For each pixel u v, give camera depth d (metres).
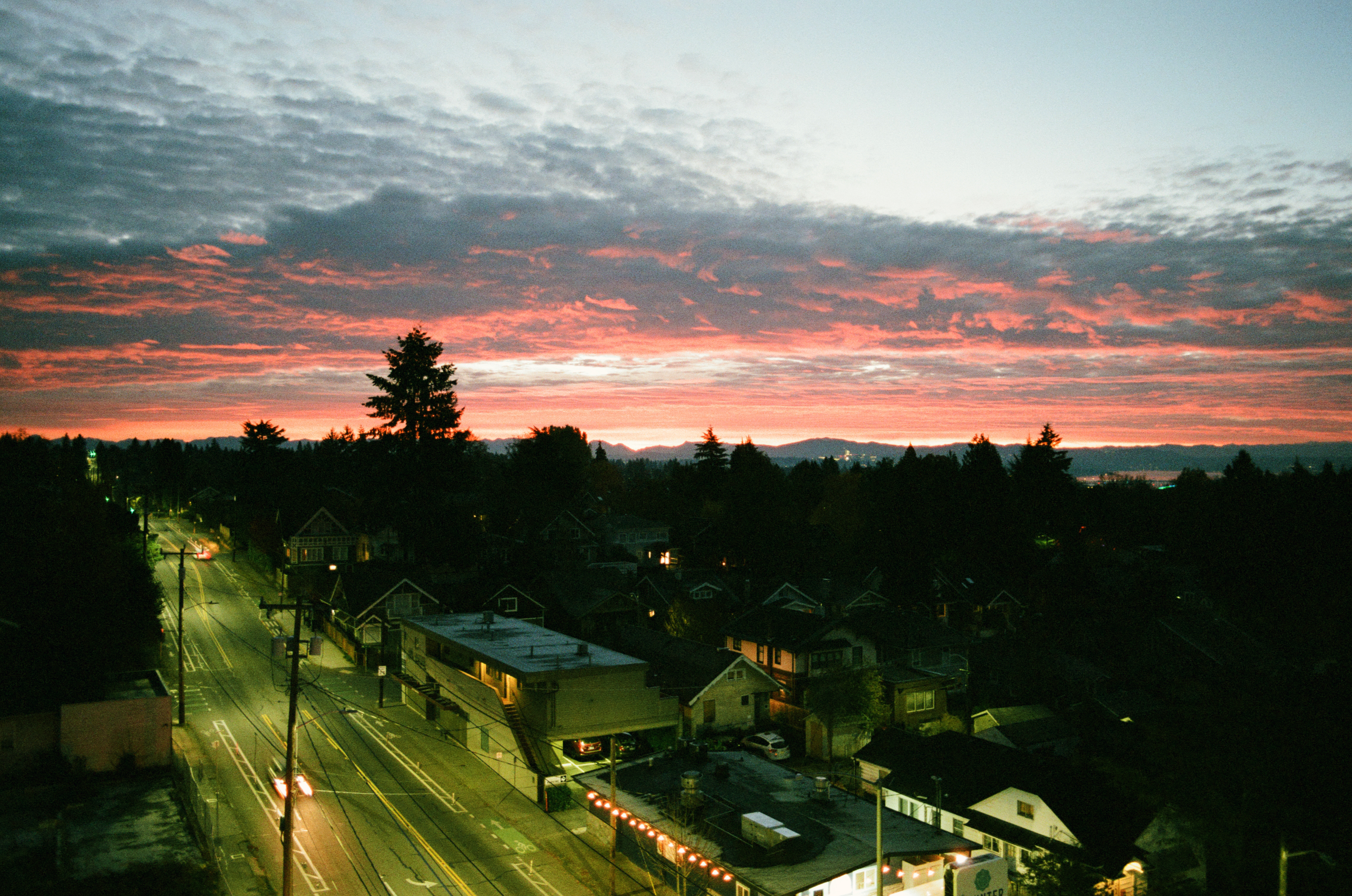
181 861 20.31
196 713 35.88
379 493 62.06
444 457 60.78
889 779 30.55
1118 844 24.03
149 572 45.00
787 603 59.44
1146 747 25.34
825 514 87.19
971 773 29.08
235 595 61.19
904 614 48.56
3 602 30.61
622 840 25.05
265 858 23.06
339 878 22.28
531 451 90.81
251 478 107.19
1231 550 67.44
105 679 30.28
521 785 29.70
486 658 33.56
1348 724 23.67
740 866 20.47
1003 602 64.50
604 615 55.06
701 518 88.94
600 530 79.19
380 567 57.75
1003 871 21.83
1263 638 59.19
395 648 47.44
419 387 60.97
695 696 36.12
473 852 24.67
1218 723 24.41
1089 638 59.03
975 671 49.75
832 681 37.19
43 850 20.66
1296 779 23.16
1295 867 24.22
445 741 35.25
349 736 34.78
